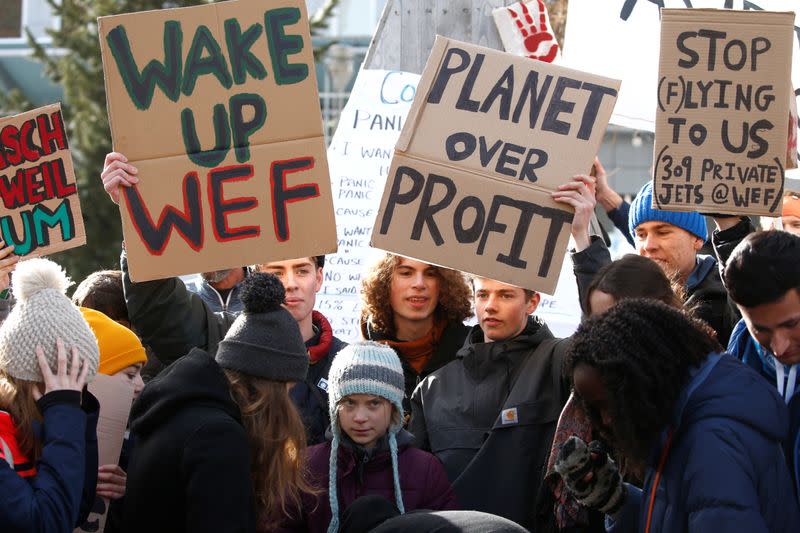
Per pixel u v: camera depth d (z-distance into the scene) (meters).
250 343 5.39
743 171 6.15
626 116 8.60
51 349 5.23
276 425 5.39
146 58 6.25
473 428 6.77
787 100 6.15
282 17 6.24
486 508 6.44
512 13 9.81
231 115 6.23
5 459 4.95
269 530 5.65
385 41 10.02
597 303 5.81
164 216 6.20
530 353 6.86
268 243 6.20
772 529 4.39
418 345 7.82
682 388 4.47
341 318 9.48
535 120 6.36
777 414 4.48
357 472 6.18
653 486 4.59
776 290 4.62
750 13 6.17
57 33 25.53
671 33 6.19
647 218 7.62
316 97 6.22
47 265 5.46
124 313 7.26
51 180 6.80
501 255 6.27
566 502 5.77
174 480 5.07
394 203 6.35
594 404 4.58
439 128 6.39
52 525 4.88
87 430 5.56
